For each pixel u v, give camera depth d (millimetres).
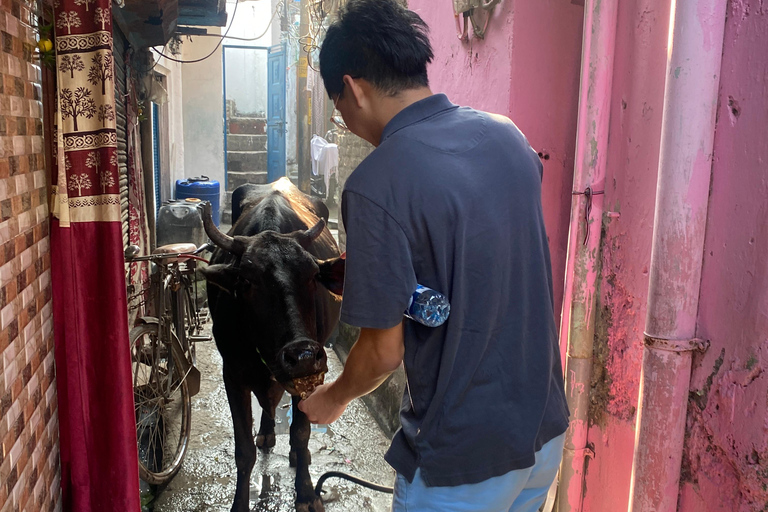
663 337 1709
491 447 1378
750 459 1522
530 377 1422
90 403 2068
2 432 1575
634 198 2145
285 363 2518
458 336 1348
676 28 1633
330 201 12891
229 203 12844
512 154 1428
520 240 1409
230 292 2879
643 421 1773
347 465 3764
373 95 1449
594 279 2328
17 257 1713
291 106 14031
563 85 2740
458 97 3215
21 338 1746
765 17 1485
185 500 3404
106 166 1946
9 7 1673
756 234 1517
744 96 1543
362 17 1415
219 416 4422
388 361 1395
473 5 2854
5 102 1624
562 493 2453
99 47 1898
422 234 1313
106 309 2010
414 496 1436
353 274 1325
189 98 12180
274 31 14578
